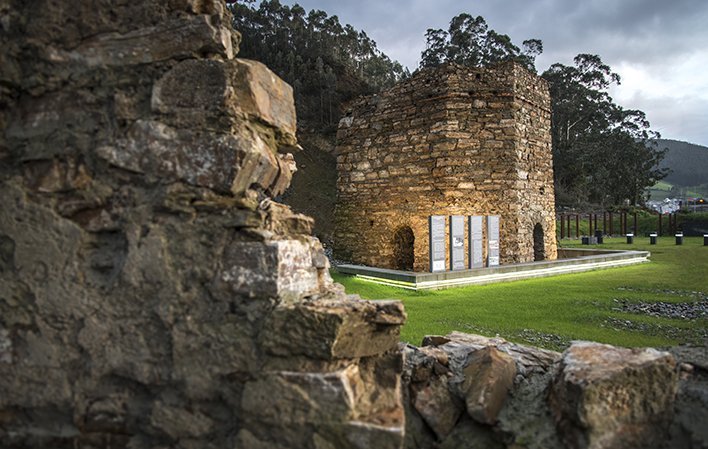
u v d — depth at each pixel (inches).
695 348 107.8
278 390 74.2
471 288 350.9
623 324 233.1
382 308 81.9
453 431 89.6
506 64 480.7
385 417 75.0
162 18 83.5
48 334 80.8
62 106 84.2
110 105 83.4
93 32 84.0
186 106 81.6
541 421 86.0
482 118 474.6
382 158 517.0
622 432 77.4
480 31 1881.2
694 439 77.8
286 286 80.1
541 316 248.4
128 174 82.3
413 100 492.1
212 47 83.2
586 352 89.5
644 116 1931.6
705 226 1257.4
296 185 1416.1
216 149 79.7
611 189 1888.5
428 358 100.7
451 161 466.0
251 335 77.2
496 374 92.2
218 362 77.3
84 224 82.4
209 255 79.5
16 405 81.7
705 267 497.4
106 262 82.0
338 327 73.7
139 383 80.5
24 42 84.2
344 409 72.3
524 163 494.9
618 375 78.4
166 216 80.7
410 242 543.5
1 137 85.7
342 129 560.1
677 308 276.2
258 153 82.7
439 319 239.8
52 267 81.4
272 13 2116.1
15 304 81.9
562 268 441.1
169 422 77.9
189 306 78.8
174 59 82.7
